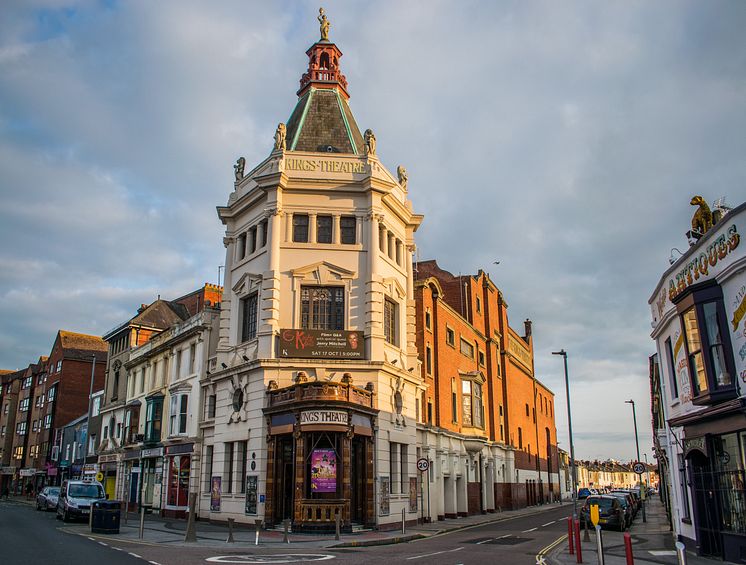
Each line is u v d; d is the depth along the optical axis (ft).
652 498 334.44
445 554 62.95
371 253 106.83
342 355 100.53
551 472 258.98
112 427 169.58
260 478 94.32
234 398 104.42
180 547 66.33
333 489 87.40
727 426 51.78
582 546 72.33
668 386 72.28
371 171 109.70
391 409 104.27
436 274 181.37
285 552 63.46
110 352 185.68
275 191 107.14
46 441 235.40
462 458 148.25
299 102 126.11
